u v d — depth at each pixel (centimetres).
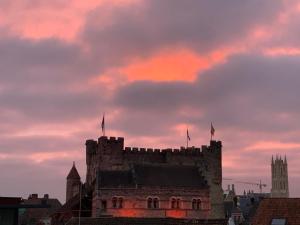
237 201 14900
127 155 14175
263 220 6962
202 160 14725
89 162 14775
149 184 12688
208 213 13000
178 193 12838
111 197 12344
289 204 6969
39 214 17125
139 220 10438
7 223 7319
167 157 14500
